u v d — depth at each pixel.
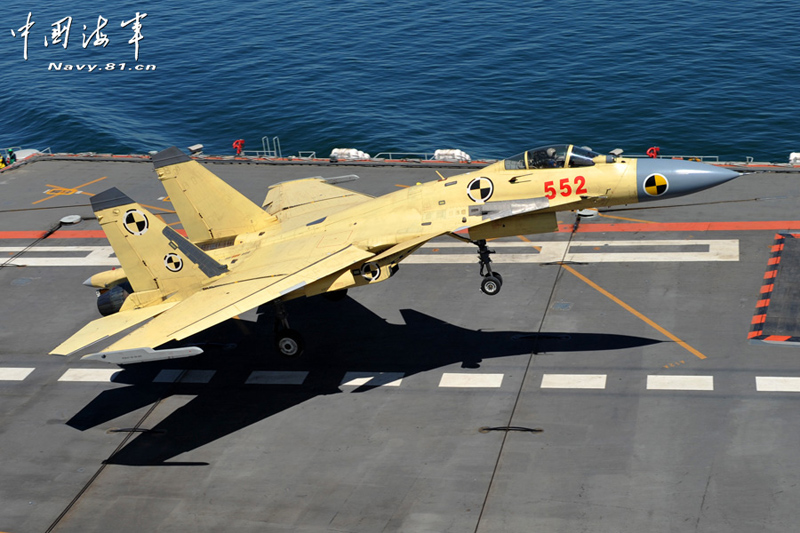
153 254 23.69
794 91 58.47
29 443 21.27
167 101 67.94
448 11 86.50
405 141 56.09
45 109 67.69
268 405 22.05
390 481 18.58
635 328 23.91
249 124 61.75
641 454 18.66
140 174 39.53
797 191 32.00
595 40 73.12
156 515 18.27
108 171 40.25
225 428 21.23
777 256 27.17
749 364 21.59
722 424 19.39
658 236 29.61
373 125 59.22
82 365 24.81
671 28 74.44
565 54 70.25
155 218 23.36
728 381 20.98
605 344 23.22
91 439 21.25
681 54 67.56
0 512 18.73
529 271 28.05
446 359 23.31
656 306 24.98
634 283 26.53
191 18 93.19
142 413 22.23
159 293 24.16
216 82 71.44
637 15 79.31
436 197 23.52
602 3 84.62
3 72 79.81
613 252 28.78
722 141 52.03
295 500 18.28
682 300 25.19
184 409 22.25
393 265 22.83
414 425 20.55
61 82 74.94
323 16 88.88
